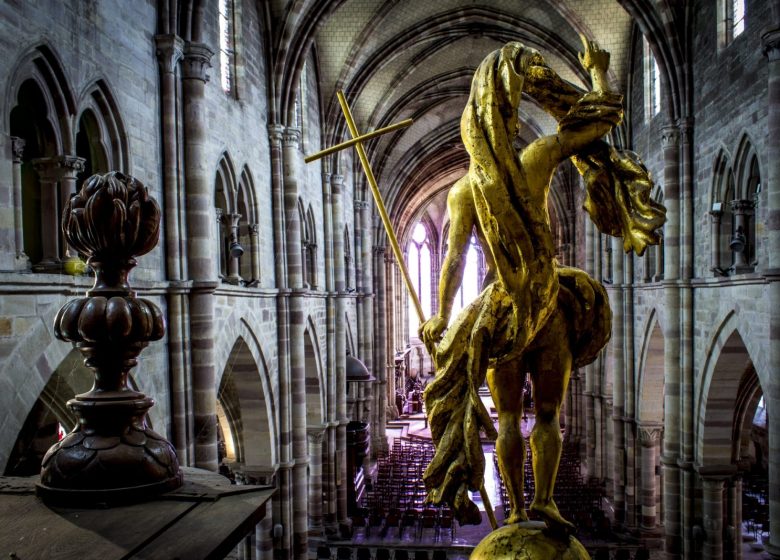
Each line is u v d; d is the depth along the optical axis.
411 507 31.81
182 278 14.59
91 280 11.18
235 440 22.16
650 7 21.70
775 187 15.08
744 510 28.62
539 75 3.34
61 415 12.32
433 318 3.55
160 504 2.27
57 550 1.91
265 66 22.14
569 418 44.50
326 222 29.97
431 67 37.31
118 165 12.67
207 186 15.10
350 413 38.75
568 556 3.40
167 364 14.20
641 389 27.81
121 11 12.88
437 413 3.44
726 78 18.83
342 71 29.45
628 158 3.48
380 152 42.69
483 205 3.20
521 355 3.57
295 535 22.73
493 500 33.03
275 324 22.28
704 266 20.92
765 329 16.48
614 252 30.11
